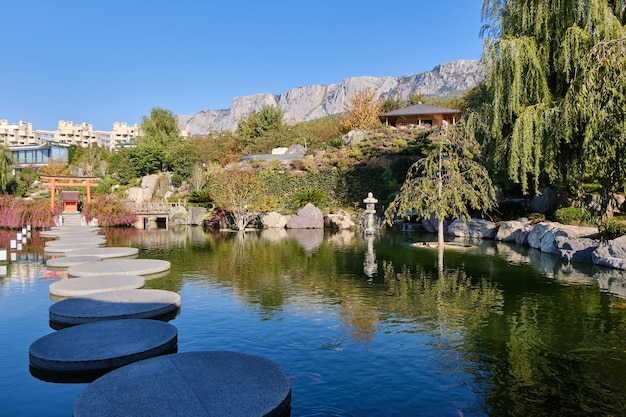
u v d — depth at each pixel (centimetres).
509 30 1734
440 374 530
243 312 796
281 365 556
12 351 607
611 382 512
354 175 3253
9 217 2489
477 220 2105
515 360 576
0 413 440
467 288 994
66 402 464
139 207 2950
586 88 764
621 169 738
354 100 4928
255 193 2561
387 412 440
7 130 9644
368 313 792
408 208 1714
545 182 2000
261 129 5409
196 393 441
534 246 1666
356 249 1672
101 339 604
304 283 1047
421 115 4588
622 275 1143
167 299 826
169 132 5878
